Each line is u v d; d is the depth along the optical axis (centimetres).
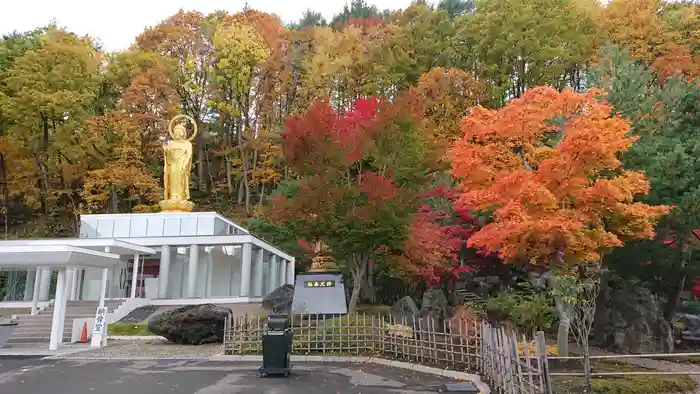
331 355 1474
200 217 3253
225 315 1925
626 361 1630
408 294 3052
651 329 1845
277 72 4669
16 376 1231
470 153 1472
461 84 3697
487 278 3030
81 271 3052
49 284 2936
